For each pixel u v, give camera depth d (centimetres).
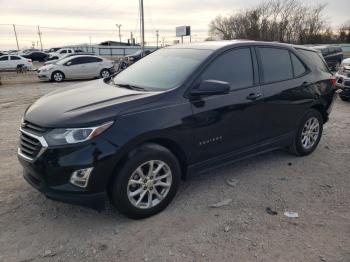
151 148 366
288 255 322
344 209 406
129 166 352
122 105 358
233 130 441
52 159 334
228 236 350
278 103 492
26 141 364
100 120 339
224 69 437
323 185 467
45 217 381
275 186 461
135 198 371
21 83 2008
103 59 2227
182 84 397
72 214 387
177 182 397
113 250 328
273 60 500
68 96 409
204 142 412
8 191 436
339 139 669
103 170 339
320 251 329
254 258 318
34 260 314
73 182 336
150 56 512
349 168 526
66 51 4425
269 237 349
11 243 337
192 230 360
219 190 446
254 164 534
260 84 472
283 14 5616
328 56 2245
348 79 1015
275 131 503
